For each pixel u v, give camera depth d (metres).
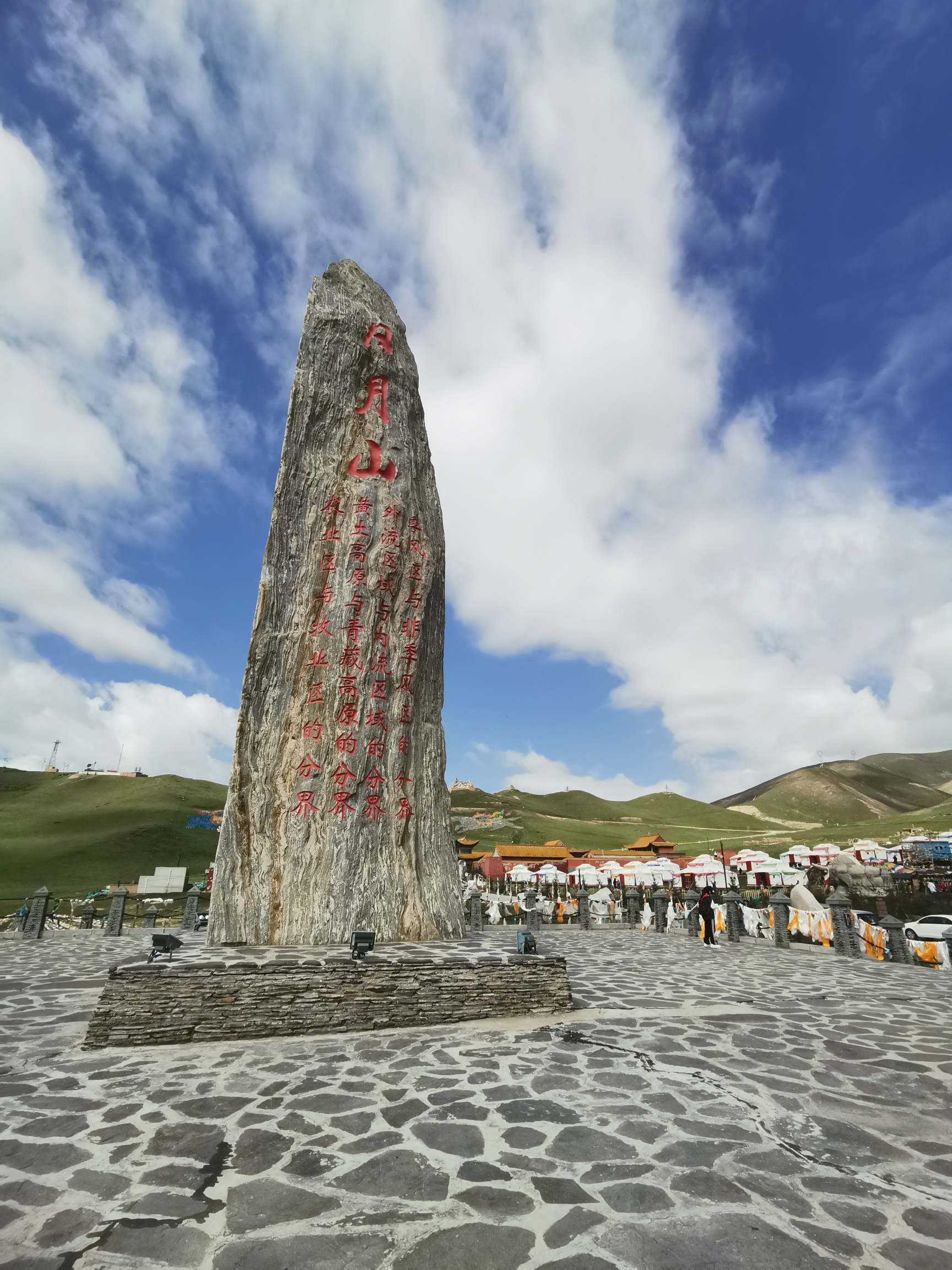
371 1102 5.23
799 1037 7.45
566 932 21.73
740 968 13.07
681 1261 3.07
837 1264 3.06
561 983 8.59
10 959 13.88
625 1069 6.16
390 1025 7.65
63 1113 4.97
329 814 10.66
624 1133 4.62
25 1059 6.41
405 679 11.98
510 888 46.31
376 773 11.17
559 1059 6.44
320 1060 6.37
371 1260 3.08
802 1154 4.29
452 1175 3.96
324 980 7.58
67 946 16.47
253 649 11.08
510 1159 4.18
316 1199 3.67
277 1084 5.64
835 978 11.76
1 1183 3.84
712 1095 5.45
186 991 7.16
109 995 6.95
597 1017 8.33
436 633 12.84
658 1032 7.60
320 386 12.64
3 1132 4.59
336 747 11.02
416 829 11.47
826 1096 5.43
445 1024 7.88
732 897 19.23
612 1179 3.92
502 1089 5.56
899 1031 7.75
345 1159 4.18
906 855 35.88
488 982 8.26
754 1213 3.52
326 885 10.24
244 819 10.28
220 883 9.87
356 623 11.74
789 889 32.94
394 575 12.31
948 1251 3.18
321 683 11.27
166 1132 4.60
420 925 10.75
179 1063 6.27
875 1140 4.54
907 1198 3.71
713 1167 4.08
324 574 11.84
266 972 7.44
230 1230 3.34
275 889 10.03
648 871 35.50
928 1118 4.95
